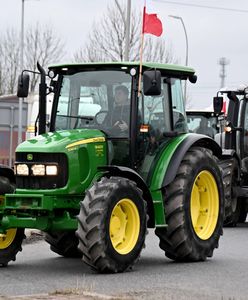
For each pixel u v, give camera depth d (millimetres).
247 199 19938
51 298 9039
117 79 12414
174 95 13078
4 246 12156
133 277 11094
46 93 12766
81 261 12828
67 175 11531
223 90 19969
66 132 12086
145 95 12086
